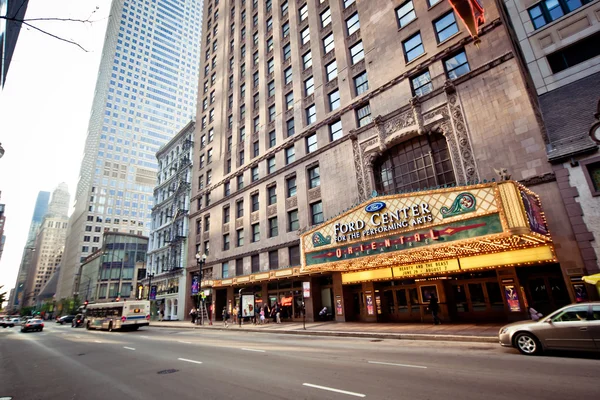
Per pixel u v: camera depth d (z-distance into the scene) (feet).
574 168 47.52
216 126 142.61
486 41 62.44
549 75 54.95
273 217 101.76
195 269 134.51
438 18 71.67
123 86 409.69
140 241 271.90
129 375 29.19
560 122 51.16
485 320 57.93
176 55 478.18
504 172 44.45
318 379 24.06
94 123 415.44
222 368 29.91
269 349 41.11
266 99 115.96
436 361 28.86
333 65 94.32
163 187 189.67
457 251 52.11
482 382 21.38
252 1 136.77
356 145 80.28
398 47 77.25
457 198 47.67
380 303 72.02
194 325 100.37
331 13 97.50
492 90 59.26
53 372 33.22
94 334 85.15
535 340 29.73
